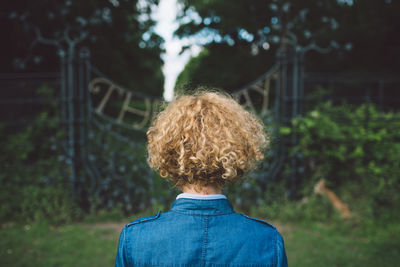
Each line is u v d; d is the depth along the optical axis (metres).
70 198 4.40
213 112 0.82
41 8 6.35
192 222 0.72
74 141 4.50
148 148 0.89
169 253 0.70
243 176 0.85
